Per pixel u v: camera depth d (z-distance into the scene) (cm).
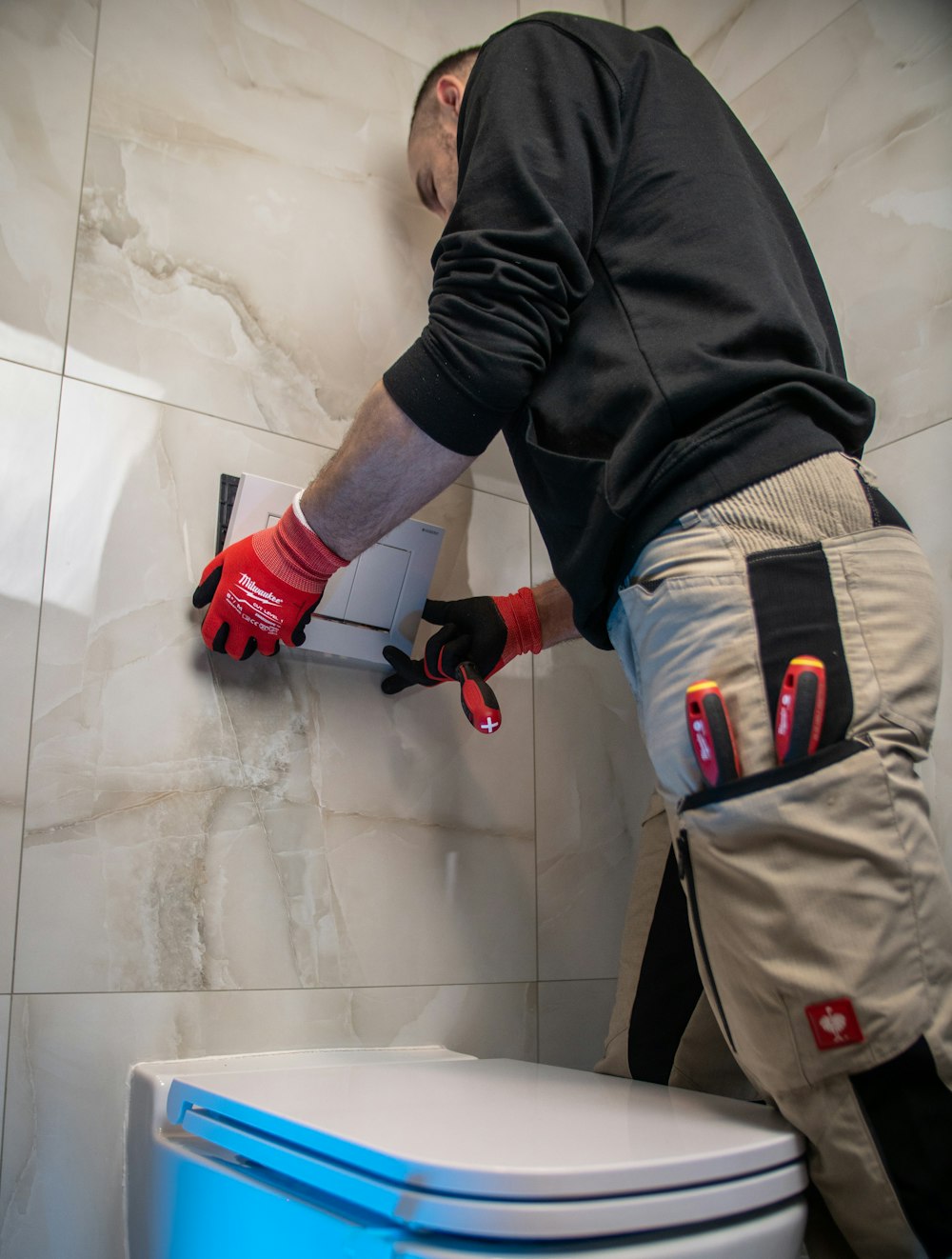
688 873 70
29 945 90
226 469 113
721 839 66
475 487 136
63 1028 90
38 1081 88
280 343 122
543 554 141
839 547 70
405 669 113
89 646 99
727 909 66
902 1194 58
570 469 78
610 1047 103
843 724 65
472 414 79
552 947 126
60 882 93
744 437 73
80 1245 86
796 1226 59
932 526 116
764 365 74
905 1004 60
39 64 110
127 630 102
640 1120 65
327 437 123
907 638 69
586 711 139
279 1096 72
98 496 103
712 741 66
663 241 83
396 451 81
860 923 61
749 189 88
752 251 81
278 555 94
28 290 104
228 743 106
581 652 142
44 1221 85
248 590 95
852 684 66
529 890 126
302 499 92
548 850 130
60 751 95
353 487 85
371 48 142
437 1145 54
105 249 110
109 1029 92
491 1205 47
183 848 100
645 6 176
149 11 121
